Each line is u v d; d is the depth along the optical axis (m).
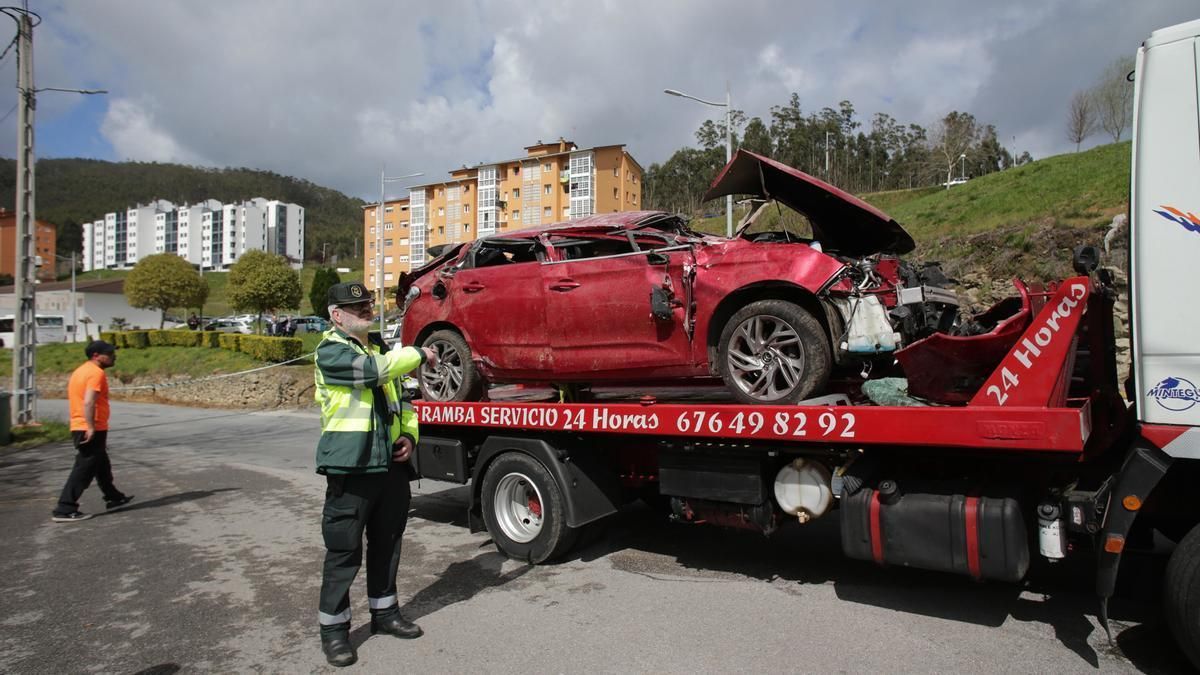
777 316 5.05
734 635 4.39
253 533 7.16
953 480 4.39
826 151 68.75
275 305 45.31
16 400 16.56
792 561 5.89
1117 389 4.45
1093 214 18.30
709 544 6.48
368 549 4.55
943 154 63.00
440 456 6.82
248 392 23.67
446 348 7.14
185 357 28.58
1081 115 47.53
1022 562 4.04
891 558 4.39
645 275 5.76
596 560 6.08
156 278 47.78
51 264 139.38
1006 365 4.09
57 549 6.65
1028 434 3.90
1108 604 4.69
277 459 12.60
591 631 4.52
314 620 4.85
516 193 74.62
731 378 5.26
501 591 5.36
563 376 6.31
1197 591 3.53
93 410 7.94
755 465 5.09
